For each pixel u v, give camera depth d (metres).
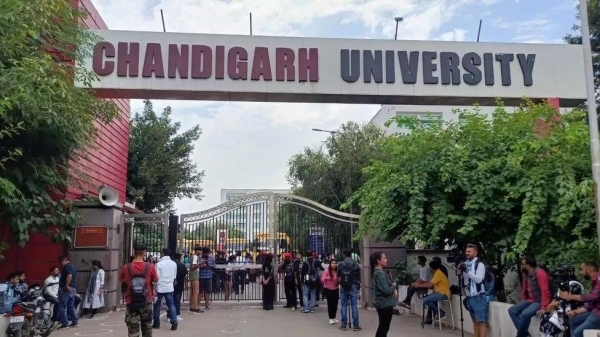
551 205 8.76
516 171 9.45
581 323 6.84
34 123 9.39
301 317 12.27
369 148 23.56
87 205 12.88
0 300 8.81
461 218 9.76
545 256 8.78
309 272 13.16
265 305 13.53
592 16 17.36
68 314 10.93
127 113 19.02
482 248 10.52
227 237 14.58
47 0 9.55
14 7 8.45
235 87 12.94
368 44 13.44
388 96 13.38
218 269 14.35
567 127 9.20
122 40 12.88
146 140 22.59
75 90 10.77
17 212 10.20
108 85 12.65
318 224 14.79
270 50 13.17
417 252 13.98
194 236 14.48
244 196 14.70
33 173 10.45
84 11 12.40
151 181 22.20
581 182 7.89
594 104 7.16
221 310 13.46
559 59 13.96
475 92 13.47
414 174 10.16
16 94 8.22
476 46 13.70
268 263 13.73
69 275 10.77
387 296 7.91
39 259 12.41
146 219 13.80
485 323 8.29
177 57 12.90
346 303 10.57
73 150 12.01
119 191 17.80
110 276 12.77
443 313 10.93
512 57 13.77
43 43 10.49
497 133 10.51
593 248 8.02
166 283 10.55
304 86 13.08
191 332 10.22
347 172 23.39
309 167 25.19
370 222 11.67
